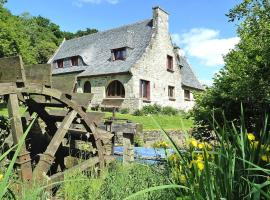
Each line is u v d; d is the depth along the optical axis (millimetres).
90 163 6199
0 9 26797
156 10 26984
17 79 5578
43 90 6012
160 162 4355
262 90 5586
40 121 9062
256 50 5383
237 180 1858
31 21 55000
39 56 44000
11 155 5441
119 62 25734
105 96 25234
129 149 6941
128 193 3889
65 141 8320
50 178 5223
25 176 4875
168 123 18344
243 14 5367
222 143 1923
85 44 31500
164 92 27016
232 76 6500
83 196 4168
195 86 32000
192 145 2363
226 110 6676
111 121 7570
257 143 2098
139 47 26031
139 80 24344
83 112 6535
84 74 26500
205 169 1779
